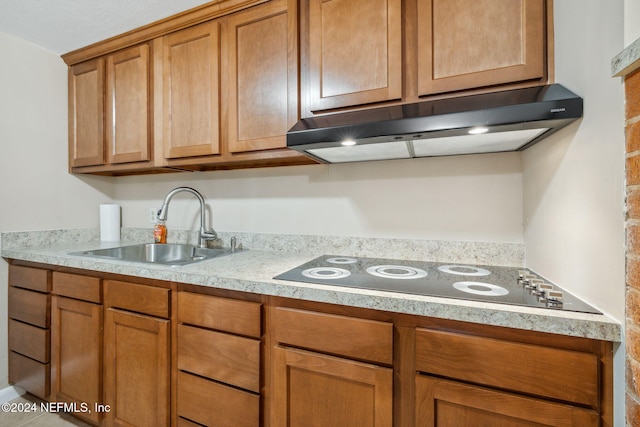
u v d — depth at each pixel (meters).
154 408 1.23
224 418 1.08
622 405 0.65
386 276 1.09
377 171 1.49
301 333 0.97
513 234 1.27
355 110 1.18
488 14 0.99
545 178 1.02
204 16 1.45
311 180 1.62
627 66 0.59
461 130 0.92
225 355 1.08
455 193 1.35
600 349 0.69
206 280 1.10
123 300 1.30
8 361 1.69
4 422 1.52
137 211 2.12
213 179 1.85
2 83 1.67
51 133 1.87
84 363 1.41
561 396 0.71
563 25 0.88
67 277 1.45
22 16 1.51
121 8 1.45
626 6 0.62
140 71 1.64
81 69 1.87
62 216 1.93
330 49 1.21
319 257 1.50
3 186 1.68
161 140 1.60
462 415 0.80
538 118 0.81
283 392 0.99
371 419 0.89
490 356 0.77
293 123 1.30
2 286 1.68
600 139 0.71
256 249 1.73
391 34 1.12
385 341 0.87
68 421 1.53
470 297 0.84
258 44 1.36
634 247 0.61
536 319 0.72
